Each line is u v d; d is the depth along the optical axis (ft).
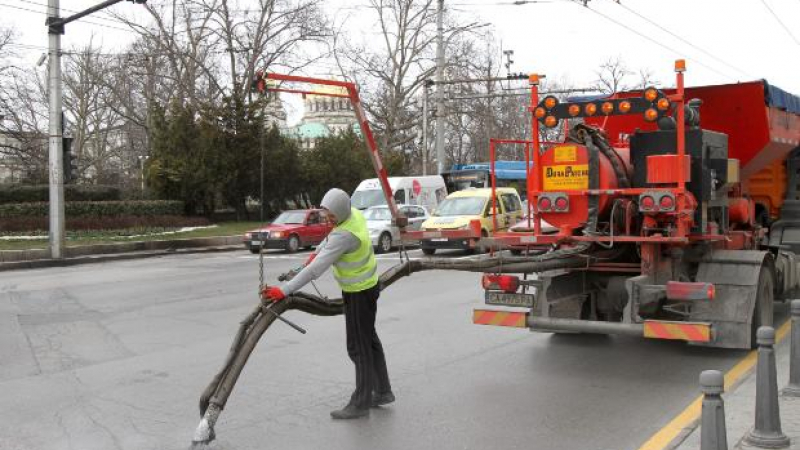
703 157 25.80
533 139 26.16
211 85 136.77
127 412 21.18
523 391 23.09
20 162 159.02
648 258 25.16
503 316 26.18
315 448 18.02
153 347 30.19
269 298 18.93
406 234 23.63
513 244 25.16
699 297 23.40
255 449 17.98
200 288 49.49
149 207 108.47
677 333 23.35
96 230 94.99
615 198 25.35
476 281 52.65
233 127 122.21
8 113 145.28
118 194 116.06
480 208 71.46
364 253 20.01
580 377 24.88
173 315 38.19
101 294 46.70
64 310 40.09
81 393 23.24
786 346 28.53
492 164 28.48
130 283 52.85
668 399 22.09
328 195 19.51
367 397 20.39
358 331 20.26
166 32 134.51
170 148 117.08
